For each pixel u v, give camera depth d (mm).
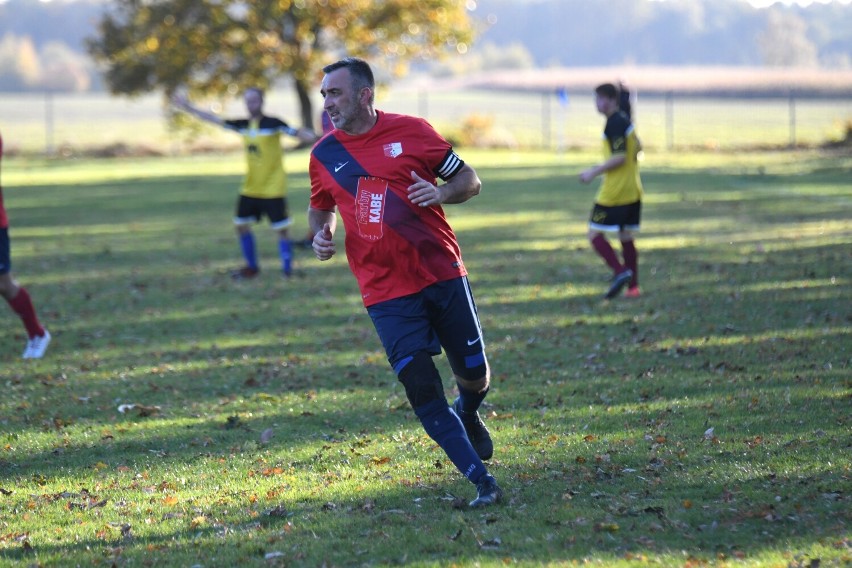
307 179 66188
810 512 10414
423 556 9812
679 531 10117
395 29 95062
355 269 11680
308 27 90938
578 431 14250
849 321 20734
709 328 20859
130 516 11594
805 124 123438
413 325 11336
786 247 32406
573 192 54781
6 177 71062
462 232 39469
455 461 11219
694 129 117125
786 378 16453
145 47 92125
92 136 122125
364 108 11328
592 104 178125
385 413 15852
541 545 9930
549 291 26344
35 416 16312
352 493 12047
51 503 12203
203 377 18703
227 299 26828
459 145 94438
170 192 59250
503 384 17297
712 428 13812
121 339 22188
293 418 15812
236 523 11172
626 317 22484
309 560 9852
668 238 35969
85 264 33438
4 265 19922
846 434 13164
